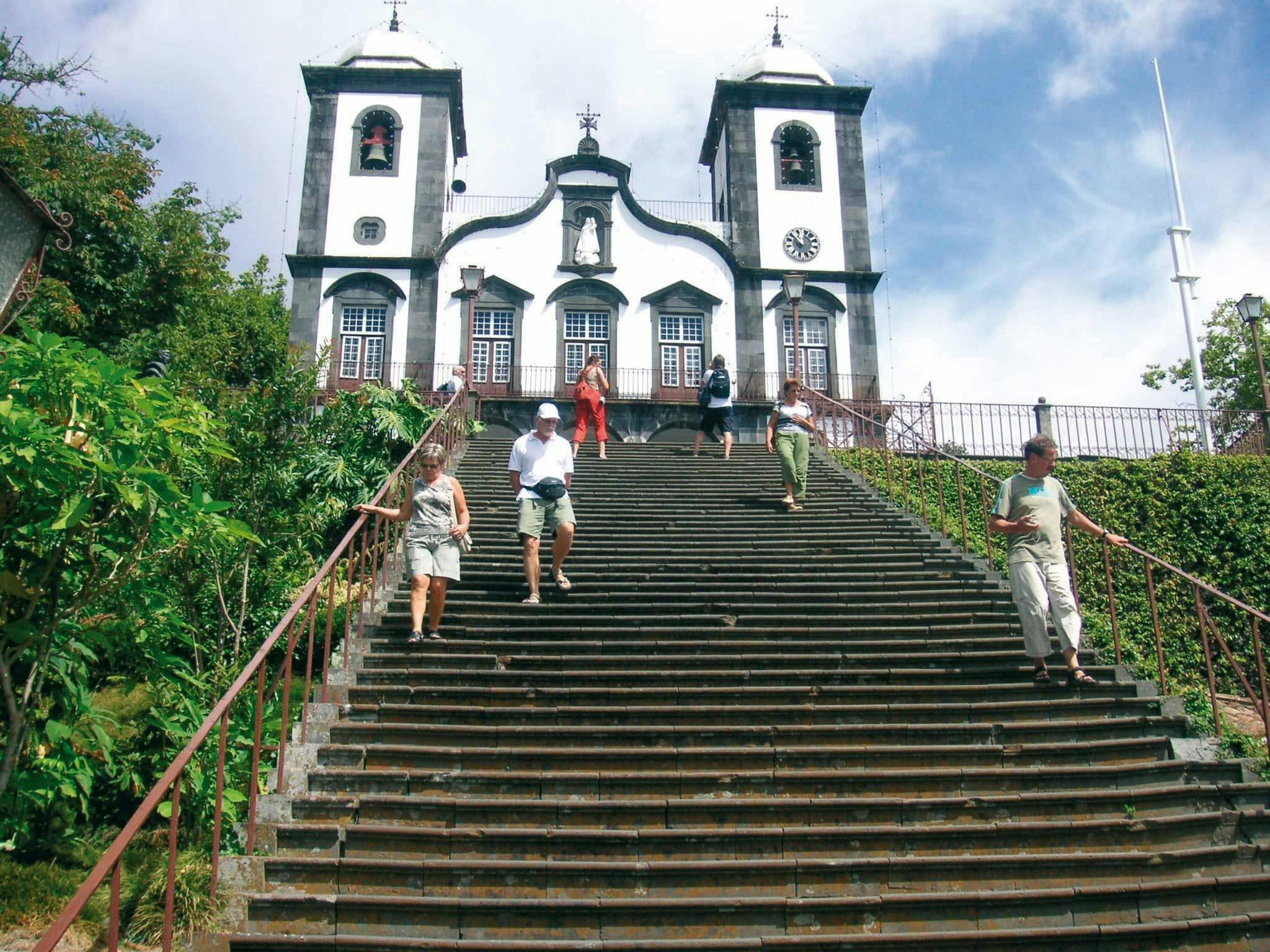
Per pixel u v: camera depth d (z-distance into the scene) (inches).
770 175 1035.9
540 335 967.6
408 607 327.9
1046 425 680.4
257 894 191.9
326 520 387.2
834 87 1055.6
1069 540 337.7
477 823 216.4
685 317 988.6
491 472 519.5
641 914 191.6
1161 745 252.4
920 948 187.0
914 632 314.3
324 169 999.6
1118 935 190.5
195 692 288.8
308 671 244.5
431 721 257.0
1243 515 621.0
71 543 223.0
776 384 972.6
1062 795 226.5
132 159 759.1
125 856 236.5
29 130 711.1
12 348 209.5
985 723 261.1
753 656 292.8
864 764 241.6
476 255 981.8
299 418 362.9
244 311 943.7
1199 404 892.0
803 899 193.3
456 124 1111.0
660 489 490.9
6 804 223.3
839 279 1009.5
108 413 213.3
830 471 541.6
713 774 230.4
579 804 217.5
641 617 318.0
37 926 203.0
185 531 231.8
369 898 190.9
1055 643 311.4
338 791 226.5
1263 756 261.7
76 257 705.6
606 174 1011.3
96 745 261.4
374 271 973.2
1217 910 203.3
